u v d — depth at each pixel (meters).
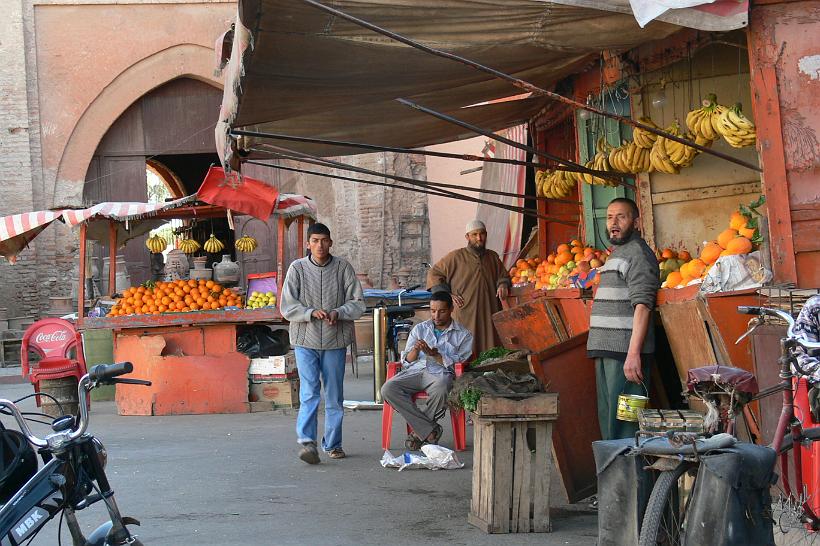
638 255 6.69
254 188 13.11
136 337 13.40
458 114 10.88
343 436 10.73
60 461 4.36
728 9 6.32
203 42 25.66
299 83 7.33
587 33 6.60
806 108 6.44
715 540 4.24
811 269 6.38
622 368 6.67
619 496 4.80
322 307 9.11
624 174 9.77
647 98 9.76
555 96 6.75
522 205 17.00
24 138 25.12
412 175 25.92
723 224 9.65
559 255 10.68
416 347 9.09
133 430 11.68
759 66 6.47
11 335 23.45
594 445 4.94
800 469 5.01
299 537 6.20
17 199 25.05
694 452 4.34
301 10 6.00
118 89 25.47
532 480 6.18
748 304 6.23
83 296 13.62
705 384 4.80
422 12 6.23
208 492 7.75
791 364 4.96
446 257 11.26
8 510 4.21
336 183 26.25
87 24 25.39
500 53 7.12
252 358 13.48
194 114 26.23
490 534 6.13
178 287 13.75
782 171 6.44
